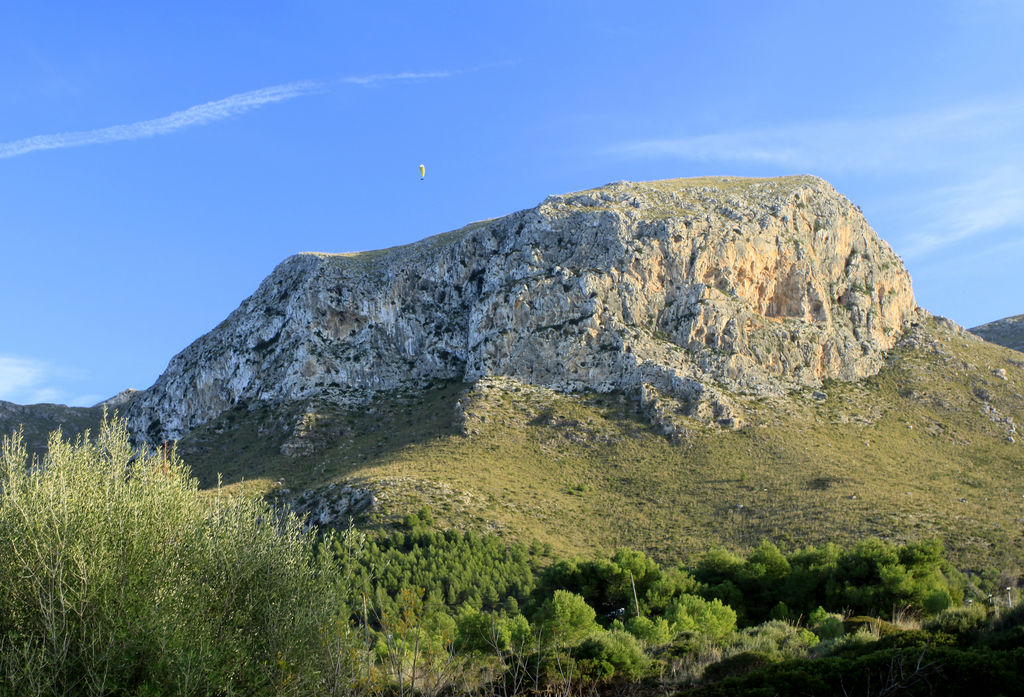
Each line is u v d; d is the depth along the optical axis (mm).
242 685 15375
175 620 14922
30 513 15320
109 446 17594
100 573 14938
